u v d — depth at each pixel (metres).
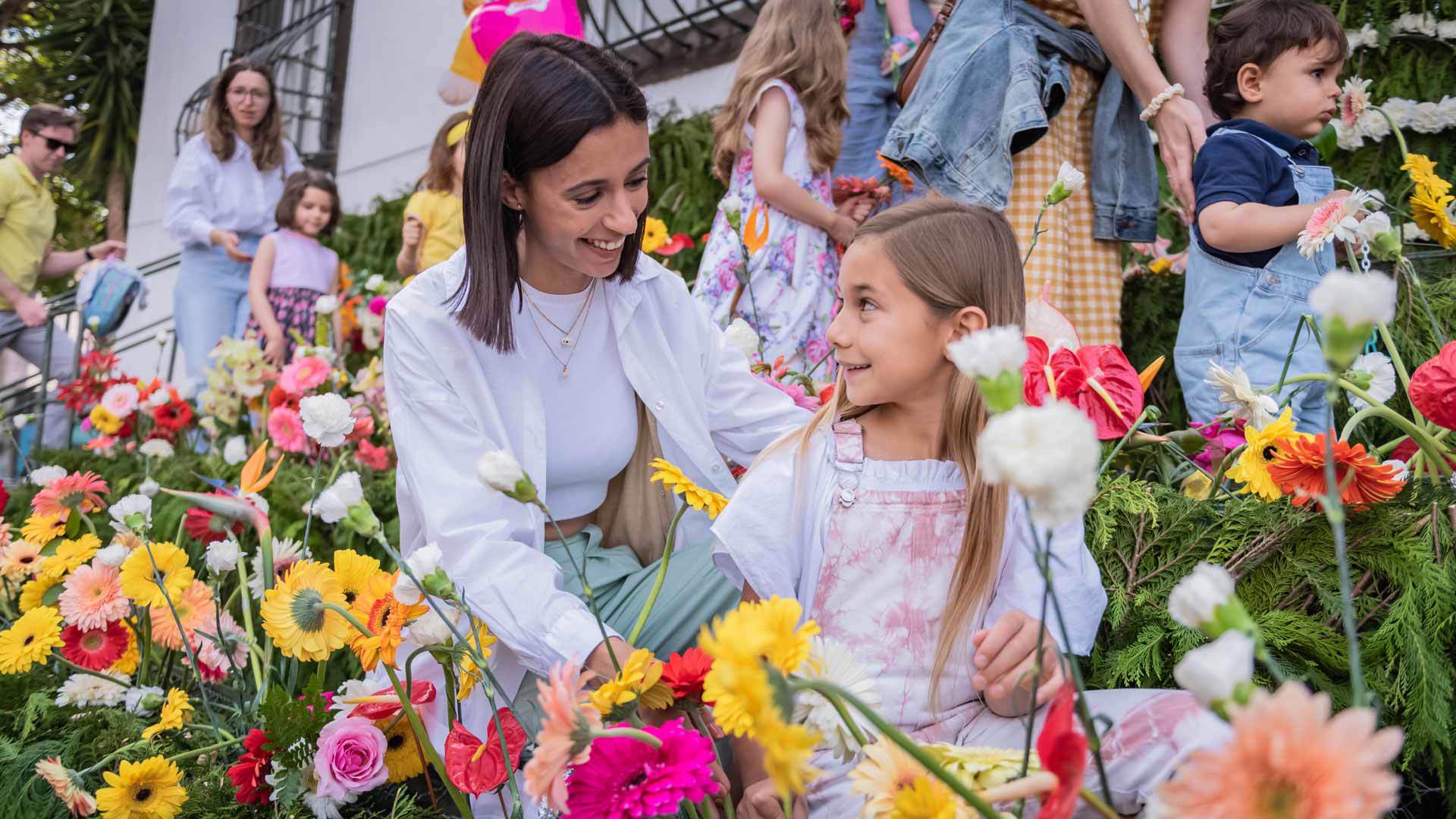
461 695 1.21
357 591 1.42
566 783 0.88
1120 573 1.46
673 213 4.16
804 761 0.72
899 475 1.30
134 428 3.91
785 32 2.54
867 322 1.29
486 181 1.40
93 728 1.70
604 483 1.62
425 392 1.45
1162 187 3.13
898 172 2.45
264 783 1.43
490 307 1.42
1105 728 1.05
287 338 4.25
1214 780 0.58
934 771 0.70
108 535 2.77
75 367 4.71
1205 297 2.05
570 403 1.54
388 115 7.06
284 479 2.72
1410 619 1.25
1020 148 2.25
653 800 0.84
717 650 0.73
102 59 10.99
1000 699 1.17
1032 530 0.66
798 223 2.53
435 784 1.54
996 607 1.27
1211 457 1.71
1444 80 2.71
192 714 1.74
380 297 4.14
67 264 4.81
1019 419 0.60
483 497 1.40
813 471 1.33
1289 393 1.94
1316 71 2.01
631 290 1.56
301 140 7.86
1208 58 2.23
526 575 1.33
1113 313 2.35
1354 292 0.62
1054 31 2.30
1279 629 1.31
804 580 1.31
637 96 1.40
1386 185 2.70
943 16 2.43
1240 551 1.40
